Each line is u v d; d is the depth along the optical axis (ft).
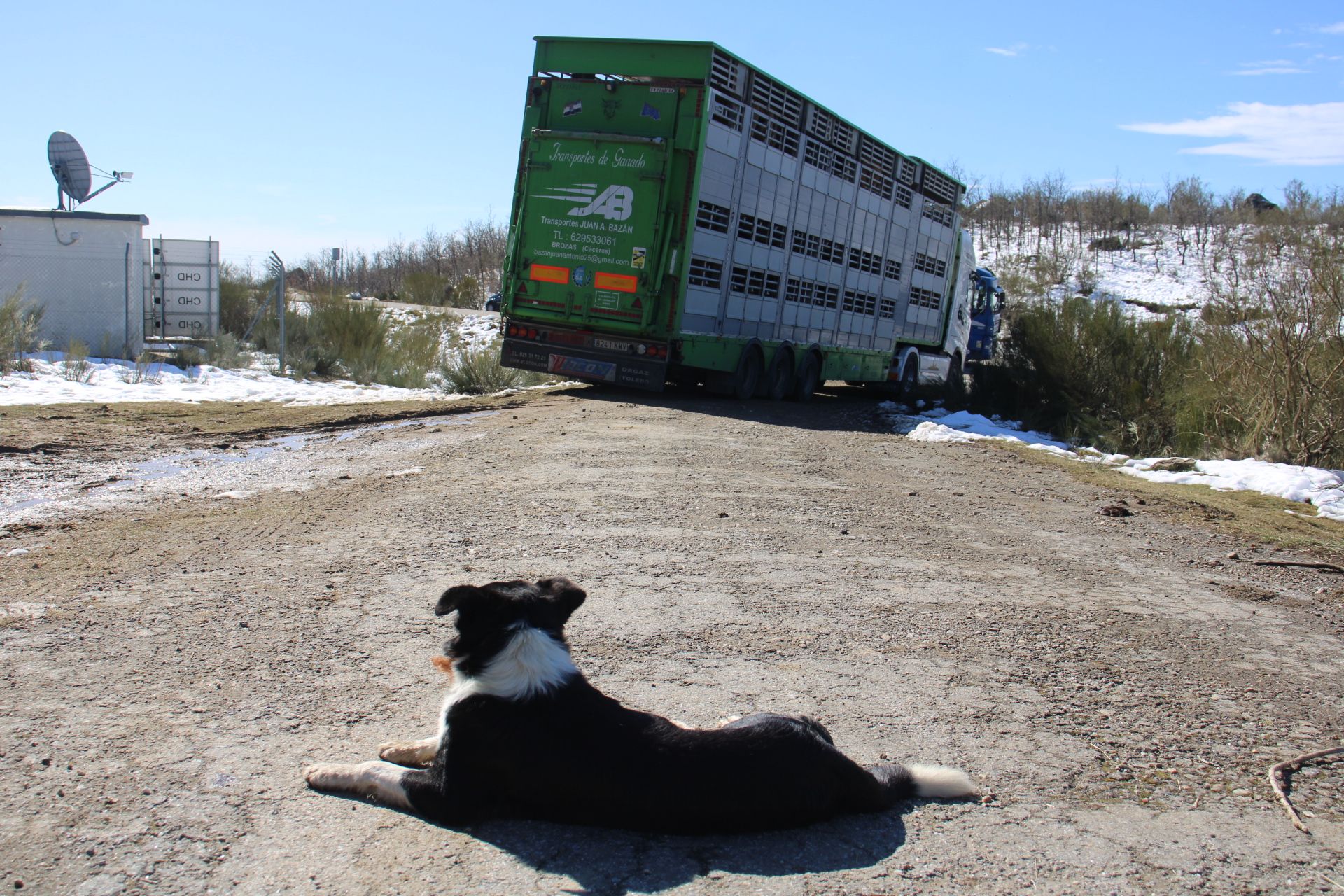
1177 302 138.41
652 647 17.42
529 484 31.14
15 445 36.19
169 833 10.54
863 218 70.90
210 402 52.31
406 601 19.17
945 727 14.65
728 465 36.65
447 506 27.76
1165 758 14.05
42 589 19.08
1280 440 45.52
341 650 16.42
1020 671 17.30
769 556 24.12
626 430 44.06
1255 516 33.09
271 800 11.38
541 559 22.76
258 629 17.30
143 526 24.80
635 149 52.19
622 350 54.44
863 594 21.40
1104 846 11.32
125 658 15.64
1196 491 38.01
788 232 61.31
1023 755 13.84
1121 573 24.86
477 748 10.97
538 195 54.54
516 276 55.47
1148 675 17.56
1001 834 11.46
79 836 10.38
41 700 13.87
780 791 10.95
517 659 11.21
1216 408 49.88
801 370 66.85
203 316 77.61
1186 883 10.57
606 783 10.75
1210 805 12.62
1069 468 41.86
